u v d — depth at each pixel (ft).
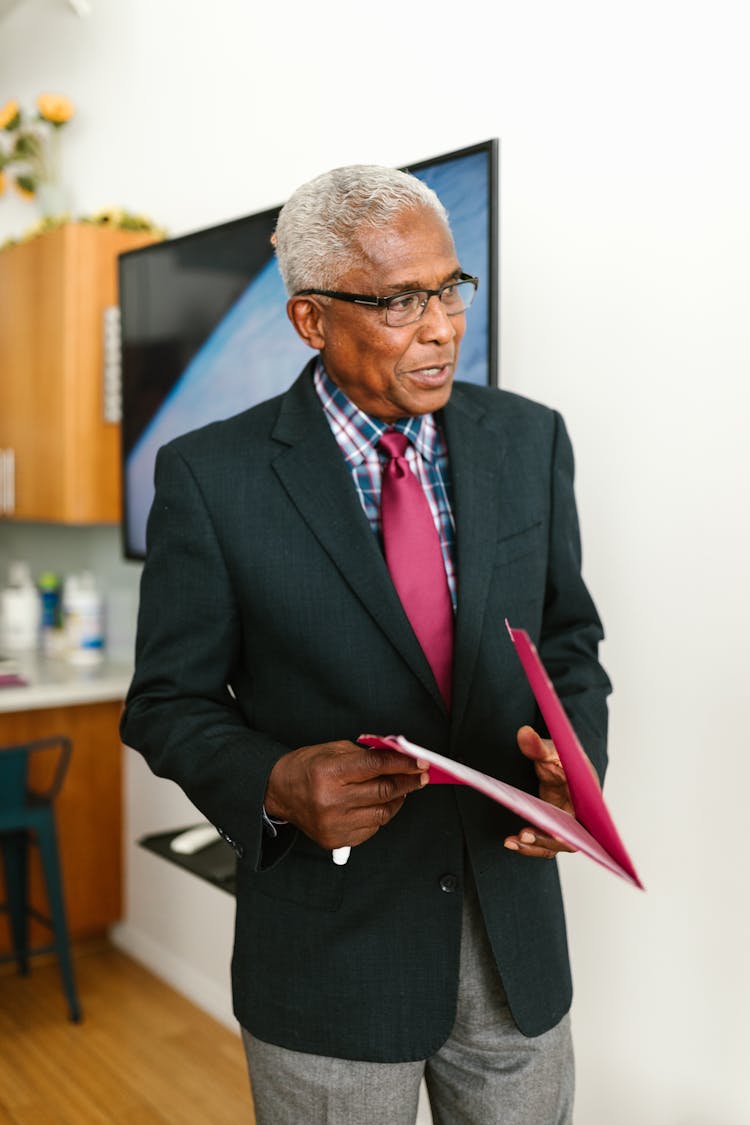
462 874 3.92
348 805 3.42
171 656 4.03
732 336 5.35
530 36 6.23
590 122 5.93
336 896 3.91
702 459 5.52
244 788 3.67
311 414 4.05
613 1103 6.12
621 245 5.82
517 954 3.93
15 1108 7.85
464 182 5.77
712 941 5.60
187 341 7.97
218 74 8.83
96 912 10.44
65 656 10.80
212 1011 9.30
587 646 4.34
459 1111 4.23
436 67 6.86
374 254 3.59
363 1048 3.82
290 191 8.15
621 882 6.04
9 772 8.89
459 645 3.86
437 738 3.90
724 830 5.52
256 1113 4.19
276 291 7.04
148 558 4.14
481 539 3.96
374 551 3.85
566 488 4.35
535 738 3.61
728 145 5.30
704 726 5.58
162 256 8.18
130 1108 7.88
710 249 5.41
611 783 6.04
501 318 6.50
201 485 3.99
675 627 5.70
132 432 8.73
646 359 5.75
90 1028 9.05
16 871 9.62
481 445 4.13
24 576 11.80
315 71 7.84
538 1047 4.06
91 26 10.48
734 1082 5.53
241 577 3.93
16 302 10.27
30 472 10.15
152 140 9.73
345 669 3.87
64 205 10.93
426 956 3.87
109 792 10.46
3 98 12.26
